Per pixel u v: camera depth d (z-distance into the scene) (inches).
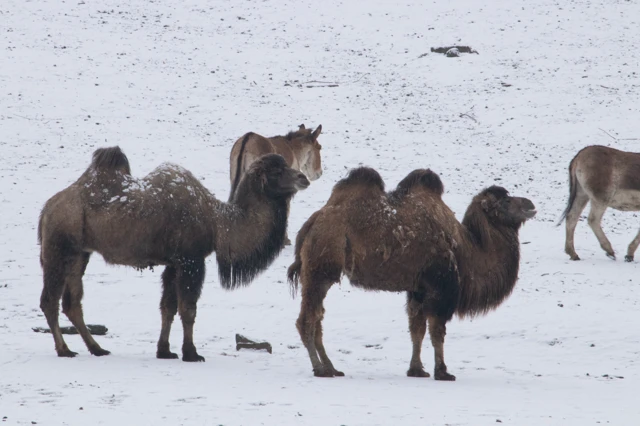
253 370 1218.6
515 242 1293.1
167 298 1315.2
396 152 3609.7
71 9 6003.9
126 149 3454.7
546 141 3764.8
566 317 1636.3
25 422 853.2
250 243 1327.5
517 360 1384.1
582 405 1013.8
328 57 5310.0
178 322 1685.5
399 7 6432.1
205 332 1587.1
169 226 1277.1
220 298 1859.0
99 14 5969.5
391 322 1657.2
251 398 1001.5
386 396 1040.8
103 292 1886.1
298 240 1229.7
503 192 1283.2
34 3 6043.3
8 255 2224.4
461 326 1621.6
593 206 2273.6
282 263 2197.3
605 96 4377.5
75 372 1149.1
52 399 970.1
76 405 937.5
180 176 1316.4
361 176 1209.4
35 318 1654.8
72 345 1402.6
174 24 5925.2
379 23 6058.1
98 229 1279.5
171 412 908.6
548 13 6092.5
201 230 1293.1
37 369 1167.6
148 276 2049.7
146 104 4158.5
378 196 1205.1
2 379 1095.0
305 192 3011.8
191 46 5403.5
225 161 3398.1
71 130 3661.4
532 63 5032.0
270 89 4596.5
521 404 1013.8
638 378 1234.6
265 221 1333.7
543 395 1082.7
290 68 5049.2
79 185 1302.9
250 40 5644.7
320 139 3767.2
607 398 1064.8
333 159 3486.7
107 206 1277.1
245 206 1334.9
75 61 4793.3
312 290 1179.9
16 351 1326.3
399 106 4355.3
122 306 1784.0
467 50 5275.6
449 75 4886.8
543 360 1381.6
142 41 5398.6
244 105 4266.7
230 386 1079.0
